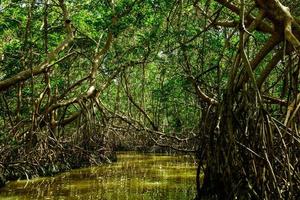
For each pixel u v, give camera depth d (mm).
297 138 8961
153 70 30094
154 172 18516
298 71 9172
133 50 19750
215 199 10586
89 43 21859
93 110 20594
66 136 22406
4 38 21906
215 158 10281
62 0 17969
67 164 19547
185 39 16984
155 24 17031
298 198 8648
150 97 34562
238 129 9789
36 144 17812
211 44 16953
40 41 20031
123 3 16625
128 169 19875
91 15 19125
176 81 18906
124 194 12922
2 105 20141
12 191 13812
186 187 14188
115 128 24797
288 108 9039
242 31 9516
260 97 9352
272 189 8914
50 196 12766
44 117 18844
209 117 12219
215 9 16375
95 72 20391
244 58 9516
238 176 9570
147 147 30391
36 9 19078
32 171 17156
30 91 21422
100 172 18781
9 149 16719
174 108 27719
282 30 9828
